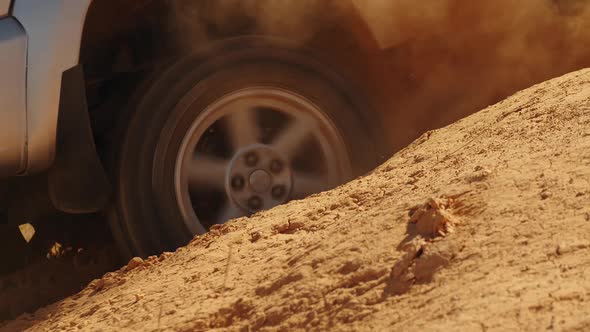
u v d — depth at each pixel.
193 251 16.75
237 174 20.09
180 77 19.62
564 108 15.05
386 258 11.91
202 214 19.97
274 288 12.81
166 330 12.98
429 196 13.05
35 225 22.23
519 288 10.12
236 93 19.94
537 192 11.97
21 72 17.78
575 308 9.42
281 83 20.19
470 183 12.89
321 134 20.45
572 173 12.12
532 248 10.84
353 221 13.68
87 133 18.42
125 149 19.25
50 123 17.95
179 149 19.50
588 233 10.74
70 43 18.00
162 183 19.34
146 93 19.47
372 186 16.14
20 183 19.00
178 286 14.87
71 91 18.12
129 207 19.20
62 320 16.12
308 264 12.77
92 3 18.41
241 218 17.61
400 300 11.03
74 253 22.30
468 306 10.14
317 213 15.77
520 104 17.22
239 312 12.73
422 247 11.66
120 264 21.45
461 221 11.98
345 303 11.48
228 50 19.95
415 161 16.88
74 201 18.80
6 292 20.91
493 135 15.66
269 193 20.25
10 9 17.91
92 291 17.36
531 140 14.24
